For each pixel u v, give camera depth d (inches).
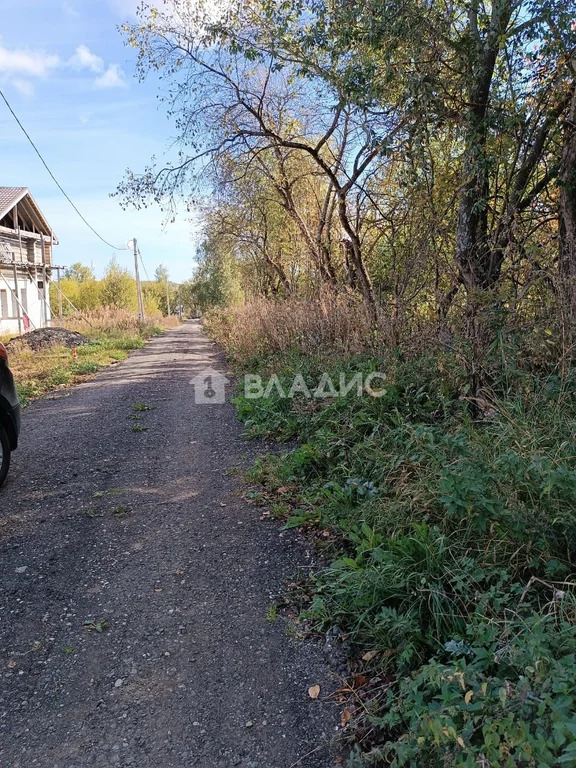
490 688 80.1
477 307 208.8
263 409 297.9
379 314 292.5
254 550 154.9
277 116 474.0
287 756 87.8
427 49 237.3
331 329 377.4
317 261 485.7
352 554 147.6
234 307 911.0
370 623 112.1
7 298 967.6
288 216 579.5
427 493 141.9
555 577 107.0
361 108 273.6
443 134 267.4
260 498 191.2
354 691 101.0
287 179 529.3
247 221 665.6
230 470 223.0
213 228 775.1
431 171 257.8
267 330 503.5
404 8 231.6
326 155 492.7
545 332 184.9
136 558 151.1
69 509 184.7
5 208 906.7
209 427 298.5
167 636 117.4
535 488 117.6
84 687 102.9
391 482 168.6
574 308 181.6
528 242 220.8
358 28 255.9
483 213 245.8
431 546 121.5
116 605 128.8
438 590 109.3
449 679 80.1
